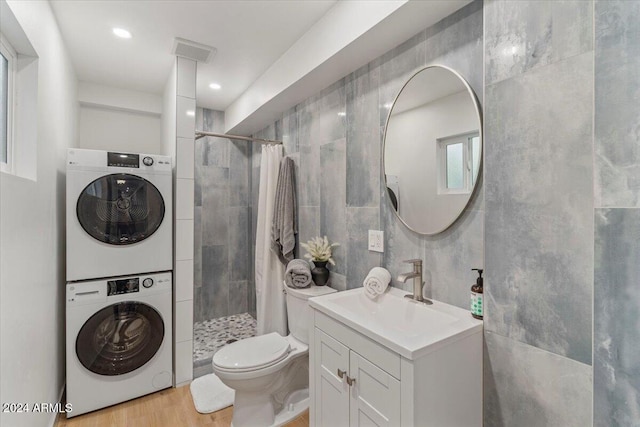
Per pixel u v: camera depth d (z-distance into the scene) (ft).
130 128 10.61
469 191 4.48
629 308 2.72
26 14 4.38
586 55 3.00
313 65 6.58
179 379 7.70
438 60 4.97
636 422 2.68
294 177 8.86
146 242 7.38
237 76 8.97
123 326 7.04
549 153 3.27
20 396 4.21
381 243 6.02
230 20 6.41
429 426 3.42
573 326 3.09
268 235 8.99
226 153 12.00
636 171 2.69
